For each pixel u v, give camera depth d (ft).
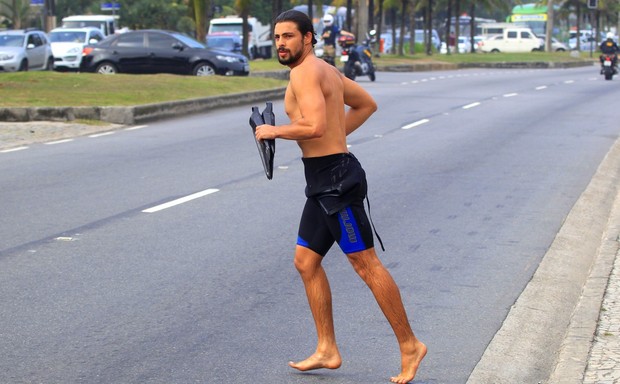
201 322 28.02
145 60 124.98
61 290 30.99
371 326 27.91
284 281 32.45
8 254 35.55
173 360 24.86
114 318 28.22
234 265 34.45
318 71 21.97
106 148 65.46
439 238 39.42
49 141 69.36
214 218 42.42
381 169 56.90
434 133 74.95
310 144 22.34
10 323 27.63
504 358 25.52
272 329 27.48
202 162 58.95
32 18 301.84
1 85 94.63
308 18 22.30
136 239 38.19
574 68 217.15
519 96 111.75
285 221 41.96
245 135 73.05
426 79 148.25
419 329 27.84
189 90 98.99
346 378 23.81
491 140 70.85
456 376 24.07
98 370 24.07
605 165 59.72
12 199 46.32
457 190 50.34
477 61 218.38
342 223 22.30
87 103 85.15
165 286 31.65
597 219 44.37
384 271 22.68
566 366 23.93
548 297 31.27
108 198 46.83
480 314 29.32
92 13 299.17
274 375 23.94
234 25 233.14
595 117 87.86
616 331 26.45
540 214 44.70
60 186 50.03
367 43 142.51
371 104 23.85
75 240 37.91
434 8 362.12
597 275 32.58
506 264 35.42
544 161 60.75
